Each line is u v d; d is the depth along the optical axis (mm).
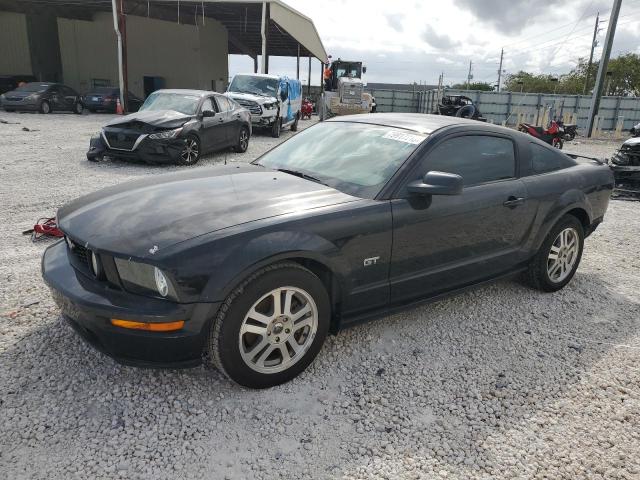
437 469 2291
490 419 2656
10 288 3896
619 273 5012
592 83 58812
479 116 26156
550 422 2656
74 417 2504
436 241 3332
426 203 3230
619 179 9133
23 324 3350
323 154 3682
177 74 33156
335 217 2855
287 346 2840
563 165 4371
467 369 3119
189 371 2920
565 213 4176
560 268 4379
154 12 31859
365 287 3051
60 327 3328
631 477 2303
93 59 32281
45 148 11398
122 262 2477
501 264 3854
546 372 3129
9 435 2363
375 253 3025
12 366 2881
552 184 4086
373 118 4035
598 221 4645
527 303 4137
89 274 2674
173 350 2467
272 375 2762
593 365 3236
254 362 2707
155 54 32656
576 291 4465
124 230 2625
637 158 8945
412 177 3232
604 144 21953
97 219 2801
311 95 44656
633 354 3396
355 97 23266
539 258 4172
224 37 36594
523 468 2326
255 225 2645
